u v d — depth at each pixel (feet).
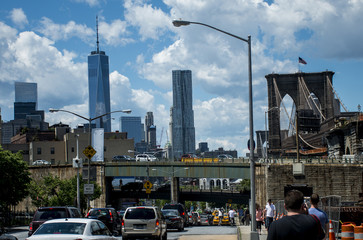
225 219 242.58
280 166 289.53
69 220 54.85
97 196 334.24
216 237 109.40
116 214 124.06
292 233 26.63
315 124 473.67
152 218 95.25
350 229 67.97
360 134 320.91
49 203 313.32
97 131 367.66
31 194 321.93
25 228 182.70
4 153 225.15
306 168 284.20
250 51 89.71
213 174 325.21
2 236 65.98
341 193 280.72
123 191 395.75
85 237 52.01
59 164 387.34
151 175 350.23
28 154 547.49
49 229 53.36
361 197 129.29
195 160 339.16
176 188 347.36
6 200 223.71
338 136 369.09
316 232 26.81
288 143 610.24
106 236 57.93
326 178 283.18
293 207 27.86
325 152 447.01
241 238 96.48
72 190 313.12
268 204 110.63
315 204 42.91
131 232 94.94
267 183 290.15
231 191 378.73
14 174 224.53
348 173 281.33
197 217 264.52
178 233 133.90
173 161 340.80
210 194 376.27
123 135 590.96
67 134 521.65
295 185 281.54
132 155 531.50
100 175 364.99
